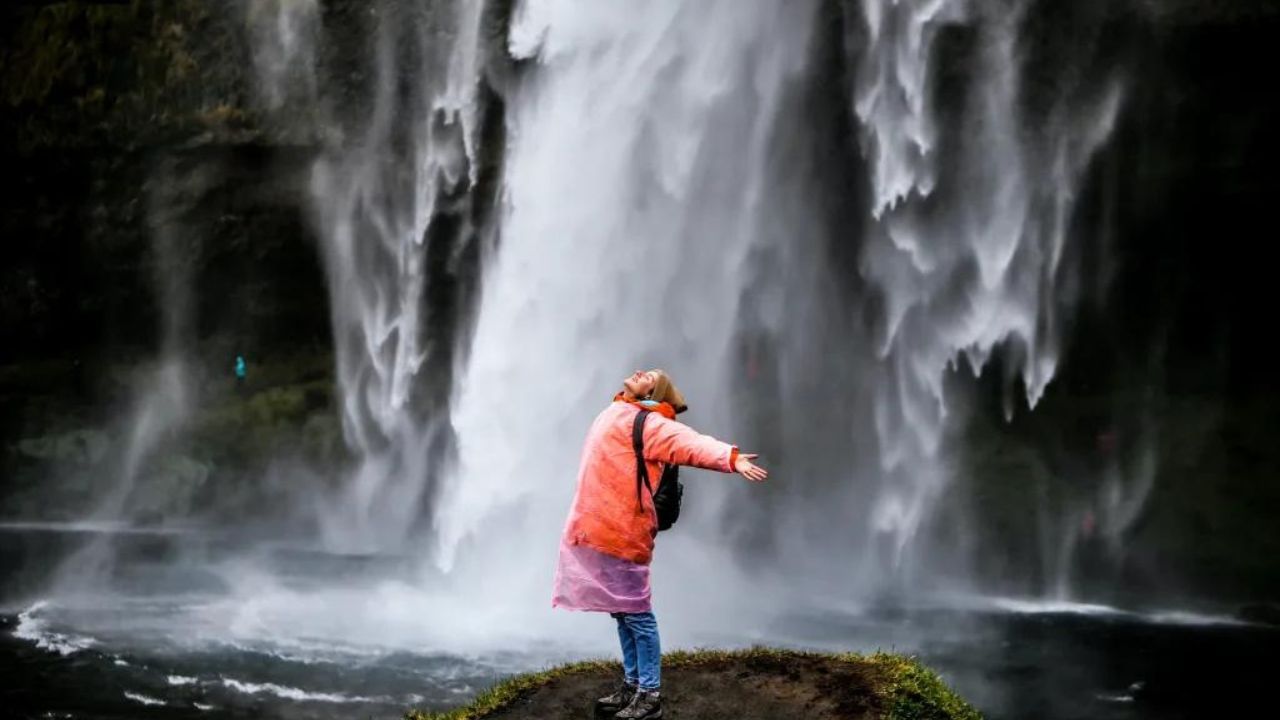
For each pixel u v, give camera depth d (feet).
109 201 78.38
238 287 83.25
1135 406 78.69
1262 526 68.44
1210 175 71.51
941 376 79.92
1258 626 54.34
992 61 65.51
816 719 18.38
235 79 74.02
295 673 37.35
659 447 16.39
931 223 73.92
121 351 83.92
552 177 65.41
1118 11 63.16
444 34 68.33
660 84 64.18
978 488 76.13
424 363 81.71
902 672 19.89
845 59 65.77
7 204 78.28
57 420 77.36
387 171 74.38
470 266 78.07
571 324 66.18
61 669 36.83
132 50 74.69
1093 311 79.92
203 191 77.61
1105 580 66.59
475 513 64.39
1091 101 66.74
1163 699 40.19
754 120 66.95
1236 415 77.25
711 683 19.47
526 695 19.31
